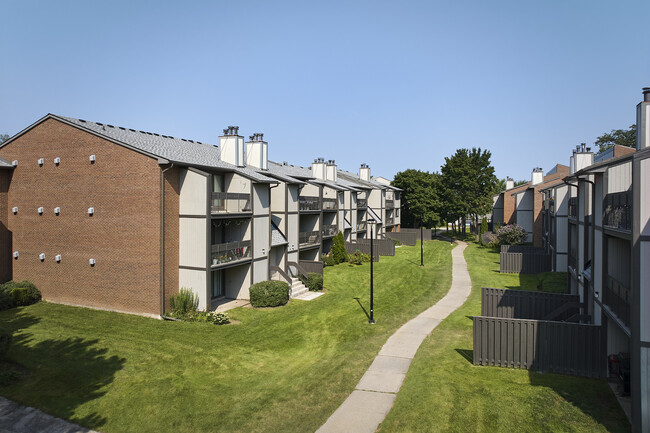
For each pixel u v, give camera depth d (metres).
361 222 52.12
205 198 22.03
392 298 27.91
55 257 24.17
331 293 29.36
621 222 13.31
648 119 16.97
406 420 12.09
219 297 26.53
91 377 15.12
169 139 28.97
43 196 24.42
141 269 21.97
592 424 11.46
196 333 19.92
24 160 24.98
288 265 30.89
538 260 36.41
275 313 23.78
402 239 59.28
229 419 12.53
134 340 18.64
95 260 23.08
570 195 26.66
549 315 19.58
